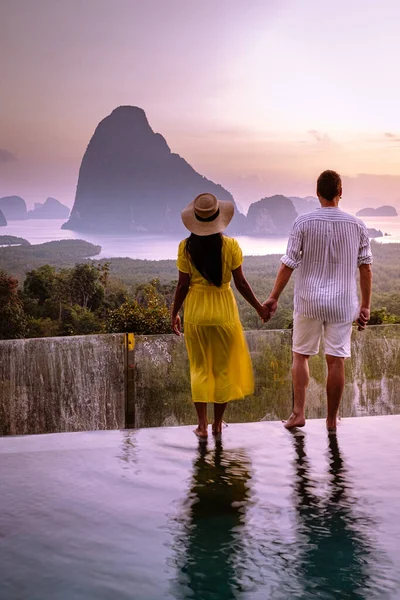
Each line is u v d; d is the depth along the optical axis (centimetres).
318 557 219
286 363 436
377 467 308
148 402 427
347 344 366
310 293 359
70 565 215
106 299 4400
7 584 204
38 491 279
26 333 4197
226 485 286
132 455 329
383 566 212
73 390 419
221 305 354
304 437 358
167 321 1880
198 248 345
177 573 209
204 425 363
